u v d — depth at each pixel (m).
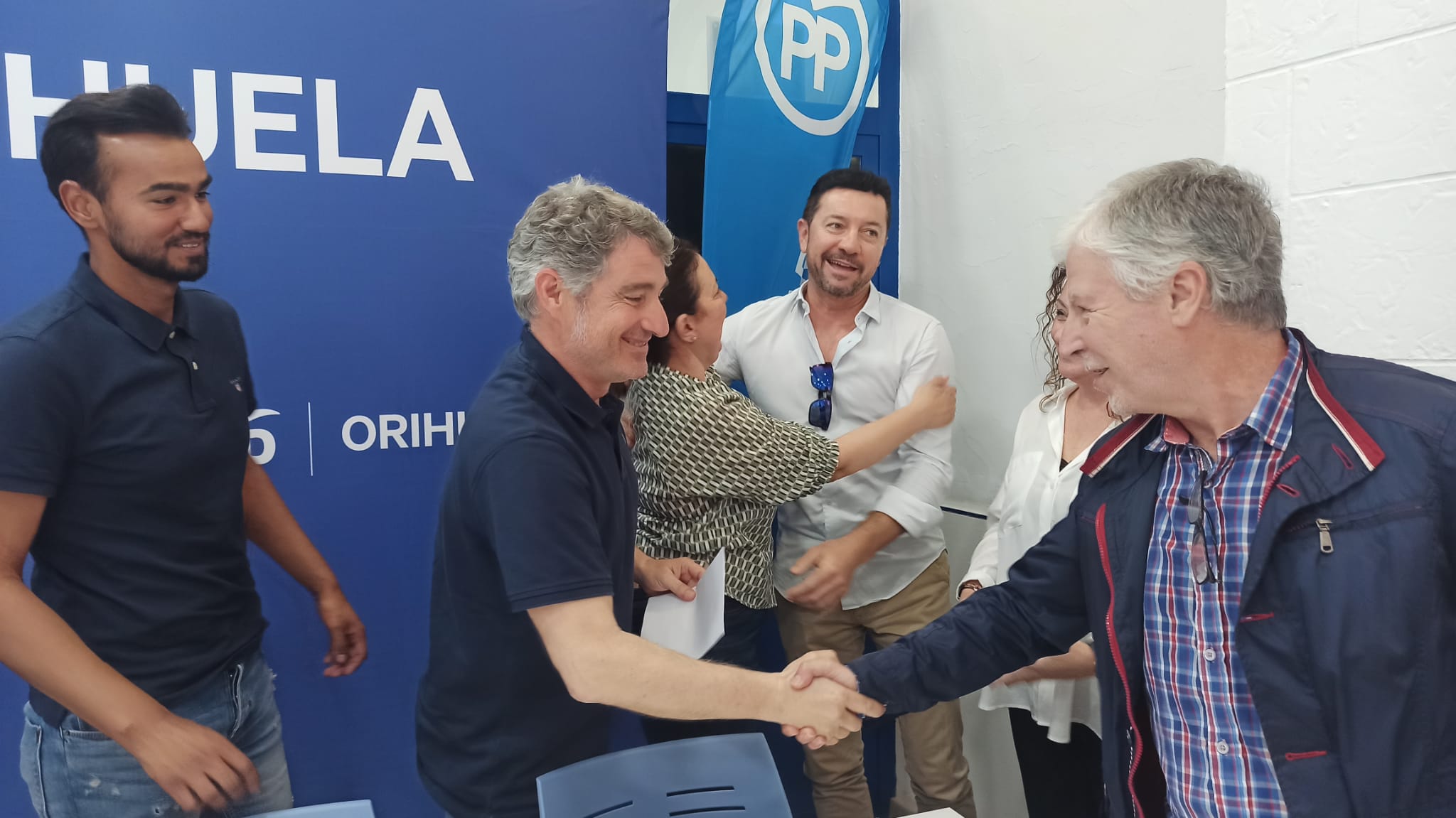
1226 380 0.97
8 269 1.43
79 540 1.42
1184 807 1.06
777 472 1.67
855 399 2.18
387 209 1.74
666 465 1.70
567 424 1.24
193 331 1.53
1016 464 1.89
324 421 1.72
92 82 1.50
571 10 1.86
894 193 2.78
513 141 1.83
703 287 1.67
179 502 1.50
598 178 1.91
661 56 1.94
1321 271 1.49
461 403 1.82
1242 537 0.98
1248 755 0.99
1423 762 0.86
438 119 1.77
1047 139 2.28
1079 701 1.73
